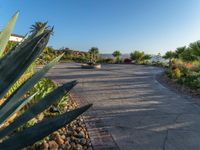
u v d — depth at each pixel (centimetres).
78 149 479
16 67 132
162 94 1130
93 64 2878
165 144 524
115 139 540
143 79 1720
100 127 620
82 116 705
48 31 131
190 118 725
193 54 2150
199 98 1041
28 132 141
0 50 174
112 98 1013
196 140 551
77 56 4897
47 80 1066
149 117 727
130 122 671
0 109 155
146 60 4116
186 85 1366
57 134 498
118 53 4569
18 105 159
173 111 806
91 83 1462
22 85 161
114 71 2388
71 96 1030
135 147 502
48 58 3052
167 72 2027
